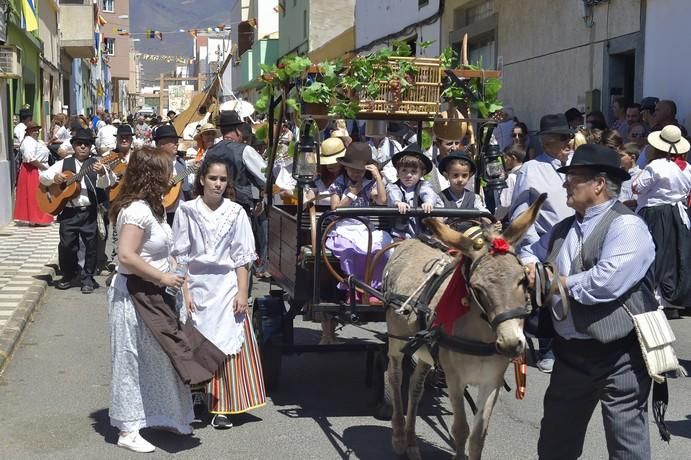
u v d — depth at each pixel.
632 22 13.16
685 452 6.20
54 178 11.37
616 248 4.46
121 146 11.73
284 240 7.50
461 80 7.26
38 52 24.98
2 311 9.91
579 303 4.53
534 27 16.20
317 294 6.59
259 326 7.40
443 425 6.81
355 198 7.34
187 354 6.12
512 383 7.86
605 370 4.55
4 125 18.88
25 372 8.05
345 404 7.28
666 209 9.84
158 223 6.10
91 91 47.25
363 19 25.84
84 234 11.59
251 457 6.08
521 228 4.74
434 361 5.47
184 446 6.27
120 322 6.11
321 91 6.89
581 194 4.65
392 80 7.09
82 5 32.00
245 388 6.64
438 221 4.77
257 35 47.47
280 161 10.01
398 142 10.41
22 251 14.47
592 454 6.15
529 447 6.31
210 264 6.52
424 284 5.61
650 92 12.84
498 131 15.80
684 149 9.93
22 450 6.14
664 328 4.48
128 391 6.13
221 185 6.55
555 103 15.52
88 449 6.17
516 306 4.48
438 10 20.12
